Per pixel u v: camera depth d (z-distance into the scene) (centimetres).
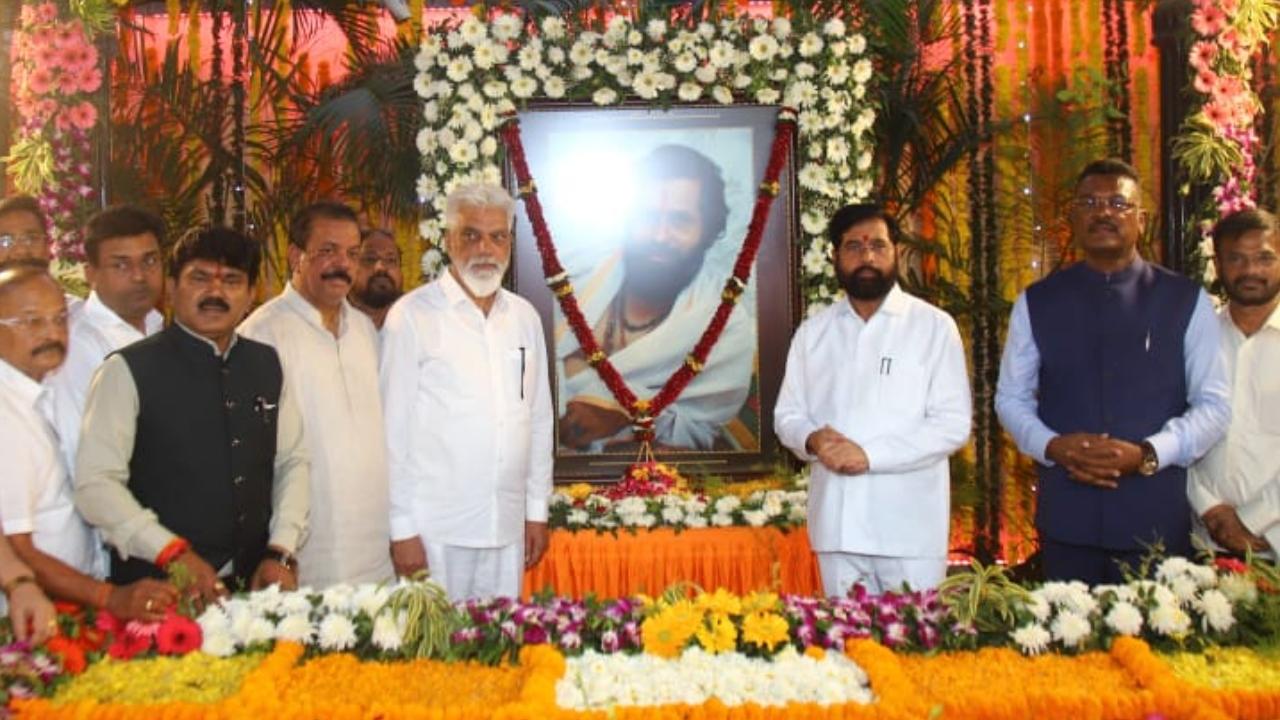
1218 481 353
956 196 649
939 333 344
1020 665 246
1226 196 501
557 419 509
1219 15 503
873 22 545
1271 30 547
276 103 589
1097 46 644
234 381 290
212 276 283
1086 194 336
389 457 348
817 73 507
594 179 511
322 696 227
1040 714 220
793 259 510
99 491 266
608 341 513
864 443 334
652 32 502
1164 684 225
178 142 547
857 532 337
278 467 305
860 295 342
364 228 476
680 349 514
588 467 507
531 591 441
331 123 522
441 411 351
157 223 333
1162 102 542
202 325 282
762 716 216
